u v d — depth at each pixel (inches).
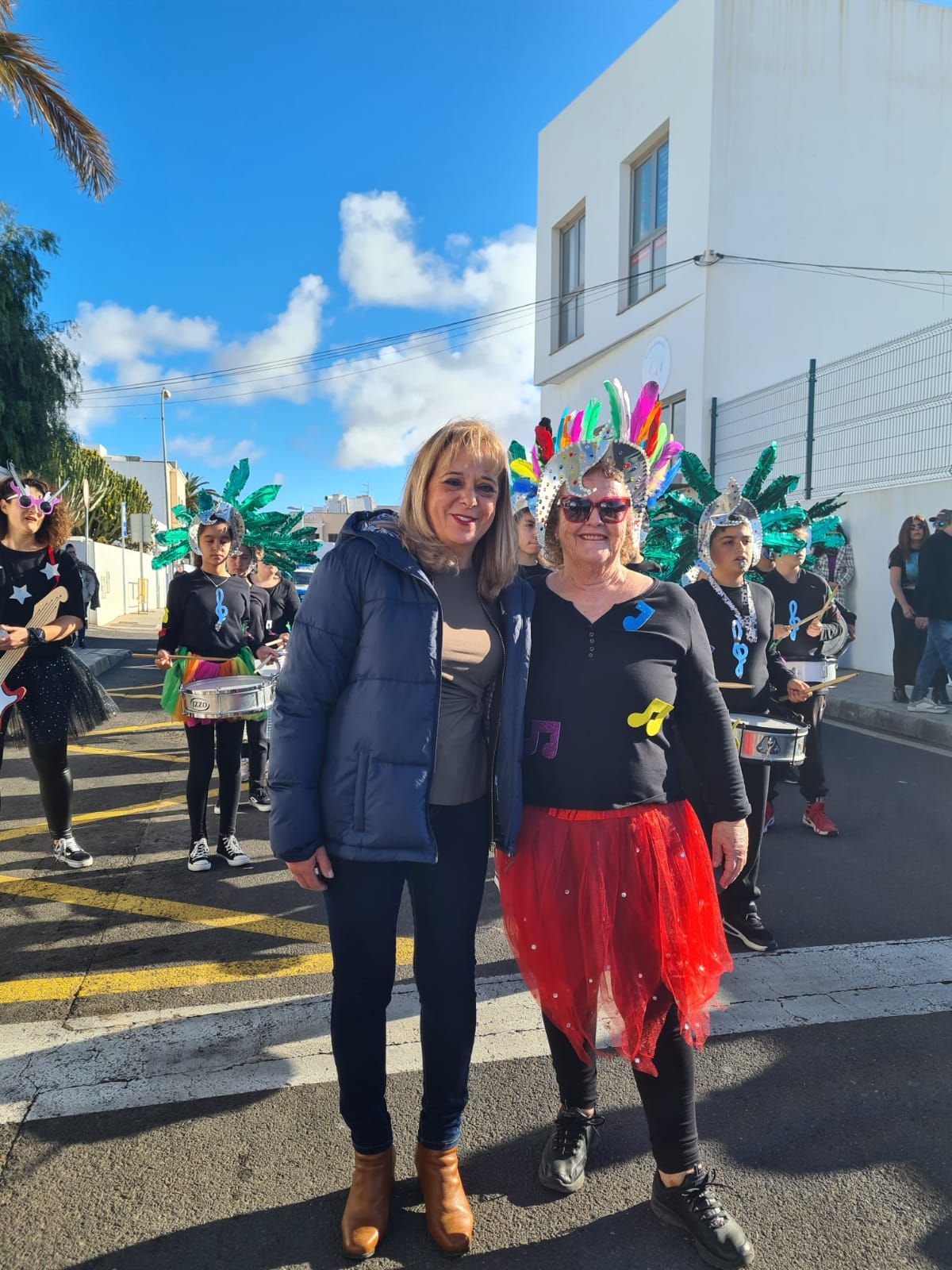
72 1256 73.2
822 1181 81.0
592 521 77.2
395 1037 106.3
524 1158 85.0
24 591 149.9
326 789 72.9
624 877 75.4
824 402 423.5
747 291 496.4
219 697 154.8
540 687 77.5
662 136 539.5
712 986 78.3
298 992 117.9
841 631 197.9
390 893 73.9
